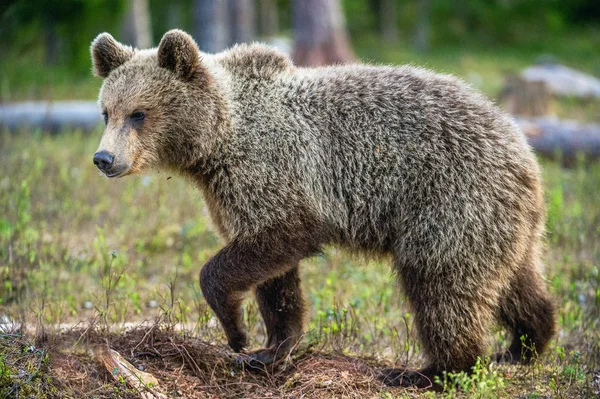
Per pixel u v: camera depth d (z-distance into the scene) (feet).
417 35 205.16
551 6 233.76
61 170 62.49
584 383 31.86
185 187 60.70
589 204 60.29
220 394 30.63
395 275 33.58
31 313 37.22
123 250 48.70
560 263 48.57
